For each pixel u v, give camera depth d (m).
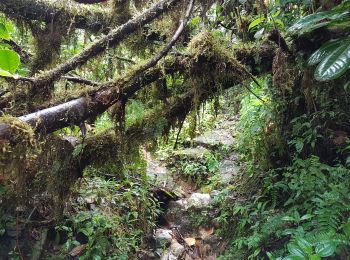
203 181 4.86
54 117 2.16
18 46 3.48
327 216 2.69
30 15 3.44
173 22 3.26
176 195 4.52
